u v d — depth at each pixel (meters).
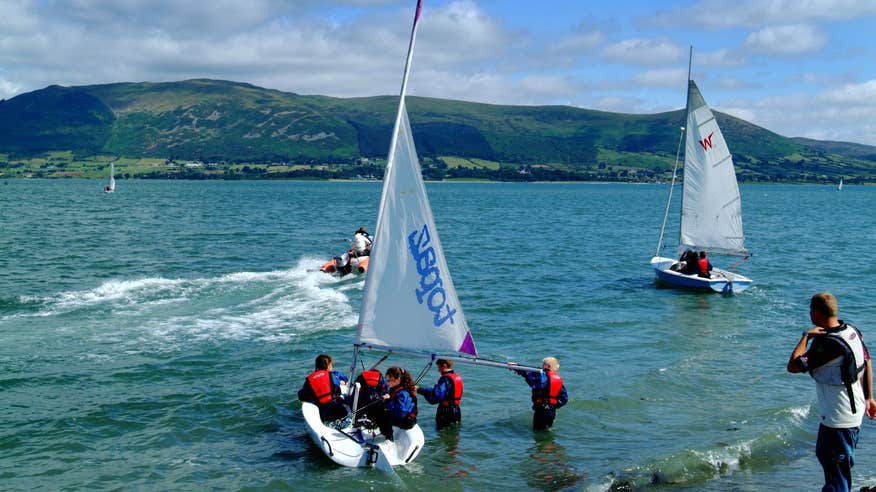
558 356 19.20
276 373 17.20
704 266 30.55
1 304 25.69
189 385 16.20
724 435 13.05
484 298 28.08
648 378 16.84
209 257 41.06
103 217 73.44
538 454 12.34
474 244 50.97
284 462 12.03
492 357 19.02
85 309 24.98
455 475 11.52
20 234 52.03
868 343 20.64
